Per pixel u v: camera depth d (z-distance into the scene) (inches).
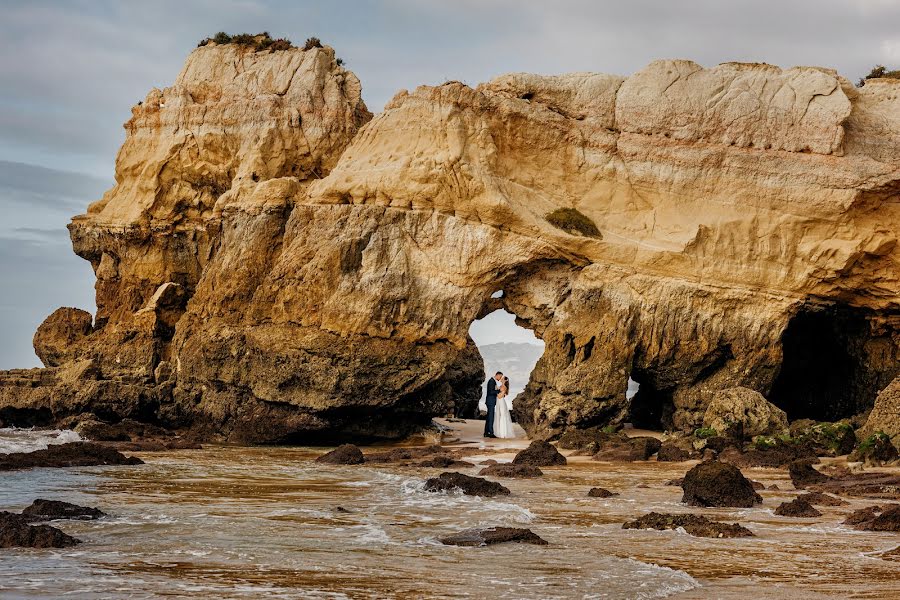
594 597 491.2
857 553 608.7
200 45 1759.4
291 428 1353.3
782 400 1535.4
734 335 1346.0
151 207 1636.3
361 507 780.0
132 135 1696.6
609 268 1348.4
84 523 682.2
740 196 1353.3
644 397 1514.5
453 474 895.1
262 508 765.9
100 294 1688.0
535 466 1090.7
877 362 1408.7
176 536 637.3
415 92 1418.6
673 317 1344.7
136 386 1466.5
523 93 1429.6
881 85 1412.4
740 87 1375.5
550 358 1379.2
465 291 1363.2
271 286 1405.0
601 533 673.6
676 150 1376.7
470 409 1847.9
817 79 1349.7
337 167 1453.0
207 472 1015.6
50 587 496.1
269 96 1595.7
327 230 1395.2
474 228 1352.1
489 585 513.7
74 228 1707.7
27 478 944.3
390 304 1357.0
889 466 1053.2
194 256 1635.1
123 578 518.0
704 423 1283.2
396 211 1375.5
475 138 1375.5
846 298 1370.6
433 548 609.9
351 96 1641.2
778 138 1352.1
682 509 793.6
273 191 1462.8
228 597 482.0
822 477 968.9
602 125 1414.9
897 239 1320.1
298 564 559.5
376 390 1343.5
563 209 1379.2
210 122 1625.2
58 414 1472.7
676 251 1338.6
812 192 1322.6
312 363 1341.0
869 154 1341.0
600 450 1233.4
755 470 1072.8
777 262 1344.7
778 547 626.5
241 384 1395.2
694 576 543.5
